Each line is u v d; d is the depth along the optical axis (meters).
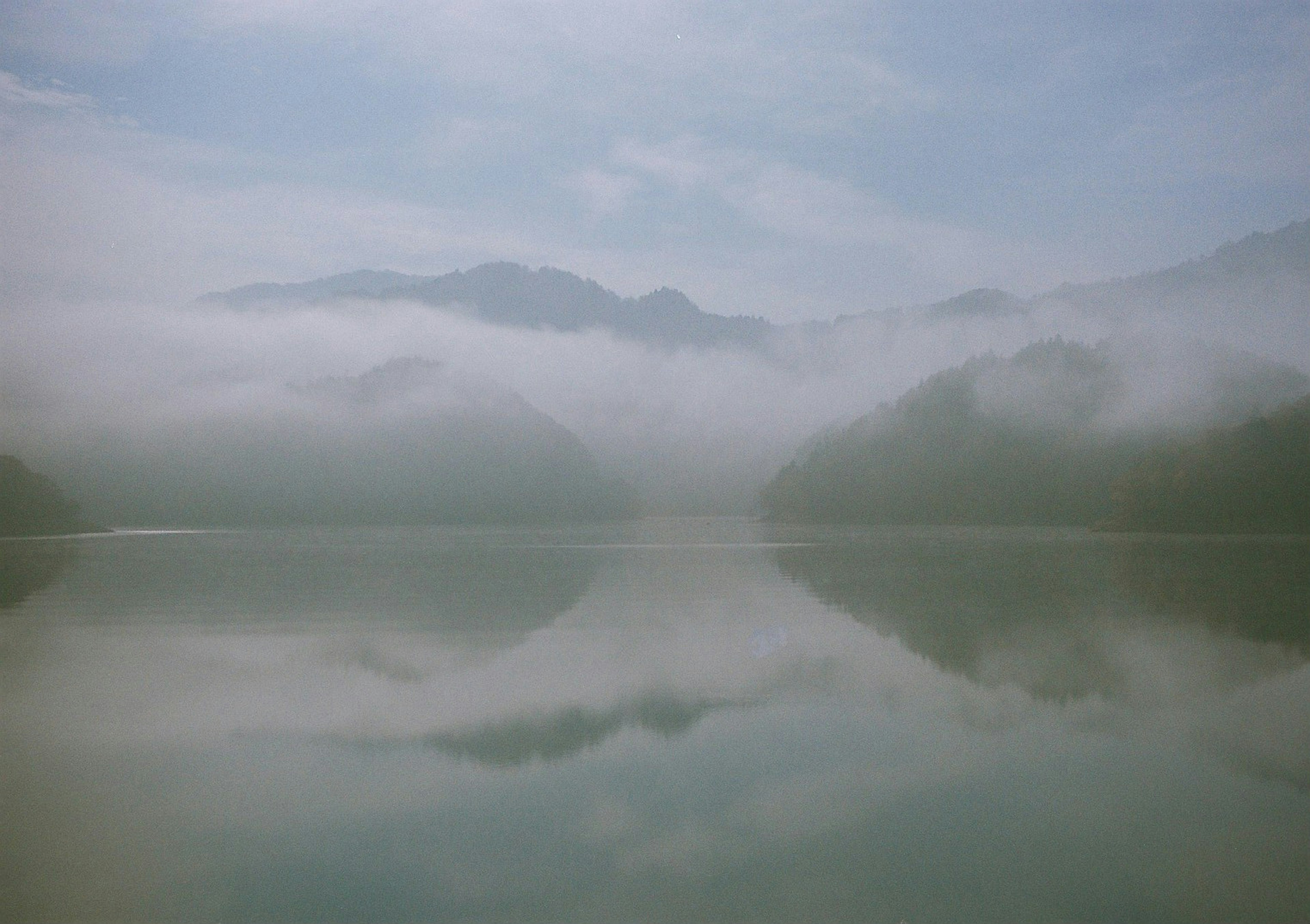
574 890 12.38
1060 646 28.92
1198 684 23.30
